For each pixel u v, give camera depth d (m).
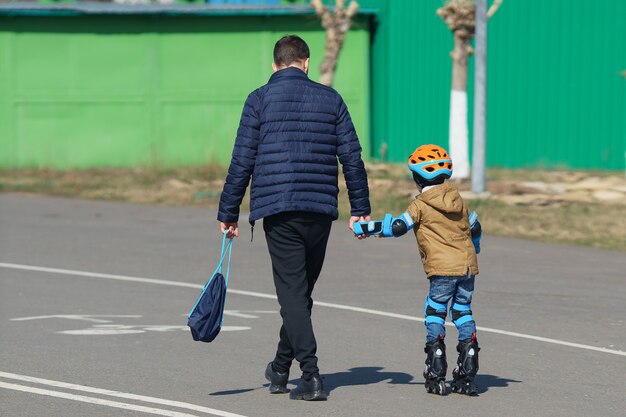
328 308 27.17
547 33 63.75
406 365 20.95
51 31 65.50
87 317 25.78
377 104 69.56
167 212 47.28
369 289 30.06
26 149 65.56
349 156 18.03
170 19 66.56
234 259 35.44
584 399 18.34
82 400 17.81
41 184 56.44
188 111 67.25
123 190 54.16
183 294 29.20
